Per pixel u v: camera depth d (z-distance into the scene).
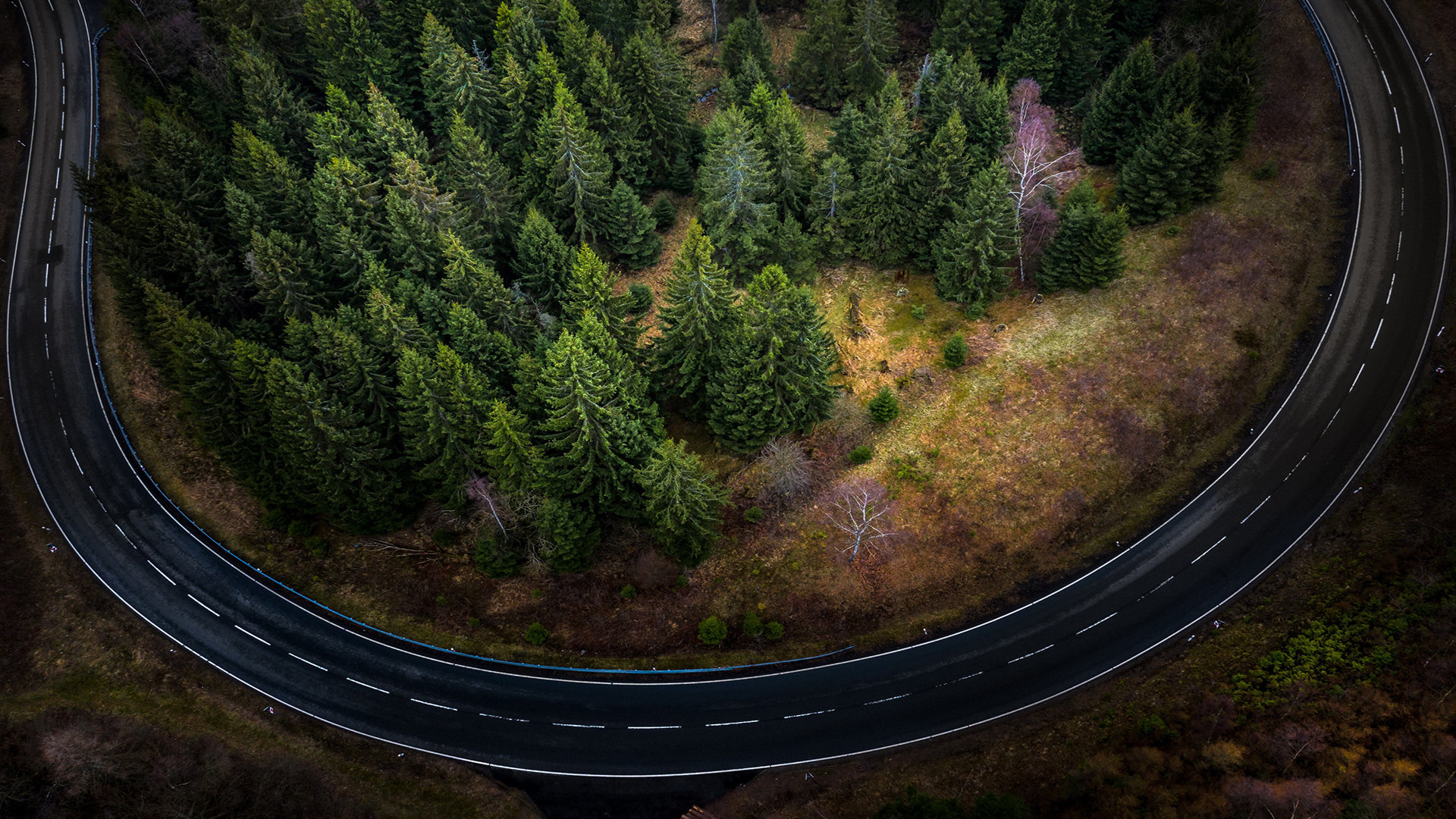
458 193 57.62
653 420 47.06
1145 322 54.00
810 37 68.94
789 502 50.16
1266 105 62.75
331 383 46.53
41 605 49.09
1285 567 45.19
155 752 43.25
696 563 47.78
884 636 46.34
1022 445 50.59
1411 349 50.19
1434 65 60.81
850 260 62.03
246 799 41.84
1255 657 42.28
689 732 43.97
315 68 68.38
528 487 44.38
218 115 65.06
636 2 70.81
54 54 75.25
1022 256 58.34
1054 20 63.44
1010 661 44.59
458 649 47.59
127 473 54.50
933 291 59.16
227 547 51.75
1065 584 46.78
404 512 50.91
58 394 57.66
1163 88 57.44
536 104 62.09
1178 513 48.06
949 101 58.00
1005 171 51.03
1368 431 48.34
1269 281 54.16
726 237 56.19
